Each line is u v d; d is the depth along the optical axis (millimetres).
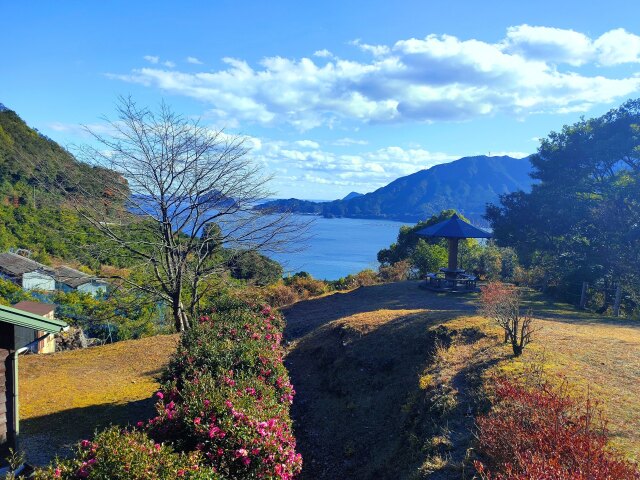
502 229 25938
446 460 5445
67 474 3646
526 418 4785
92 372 12305
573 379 6836
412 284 21719
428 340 10102
